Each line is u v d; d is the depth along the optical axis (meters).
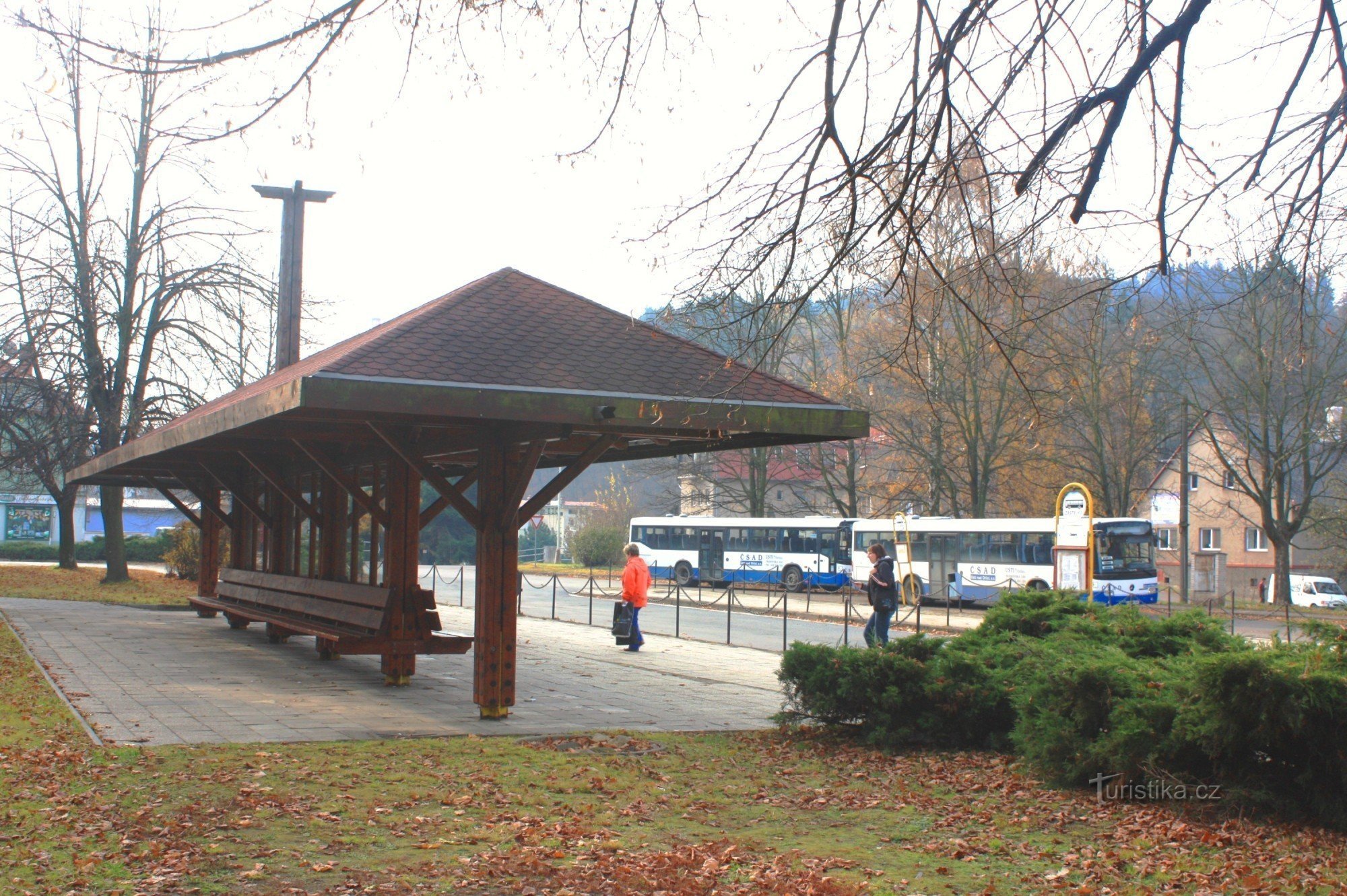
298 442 12.88
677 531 49.34
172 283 29.62
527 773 8.52
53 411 29.75
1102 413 34.72
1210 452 50.41
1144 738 7.90
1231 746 7.46
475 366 10.10
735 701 13.20
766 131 6.75
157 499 72.81
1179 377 30.27
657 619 29.52
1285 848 6.76
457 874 5.96
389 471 13.50
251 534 21.09
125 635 18.81
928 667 10.24
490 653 11.25
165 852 6.11
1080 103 5.65
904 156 6.19
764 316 6.96
